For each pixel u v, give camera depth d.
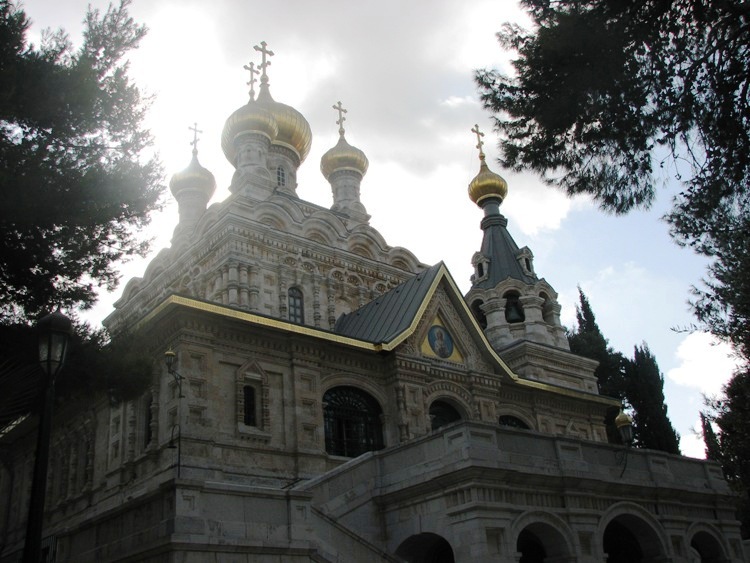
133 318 27.92
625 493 25.17
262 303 35.94
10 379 16.30
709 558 28.14
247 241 36.78
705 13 13.68
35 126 16.44
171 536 16.02
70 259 16.77
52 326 12.84
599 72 14.48
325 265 39.44
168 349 27.44
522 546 25.72
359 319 36.59
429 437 22.88
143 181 17.19
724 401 34.84
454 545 21.02
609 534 27.27
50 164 16.30
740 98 13.94
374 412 31.86
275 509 18.08
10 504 39.59
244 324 28.39
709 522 27.73
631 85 14.50
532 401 38.00
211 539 16.50
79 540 19.66
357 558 20.19
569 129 15.55
